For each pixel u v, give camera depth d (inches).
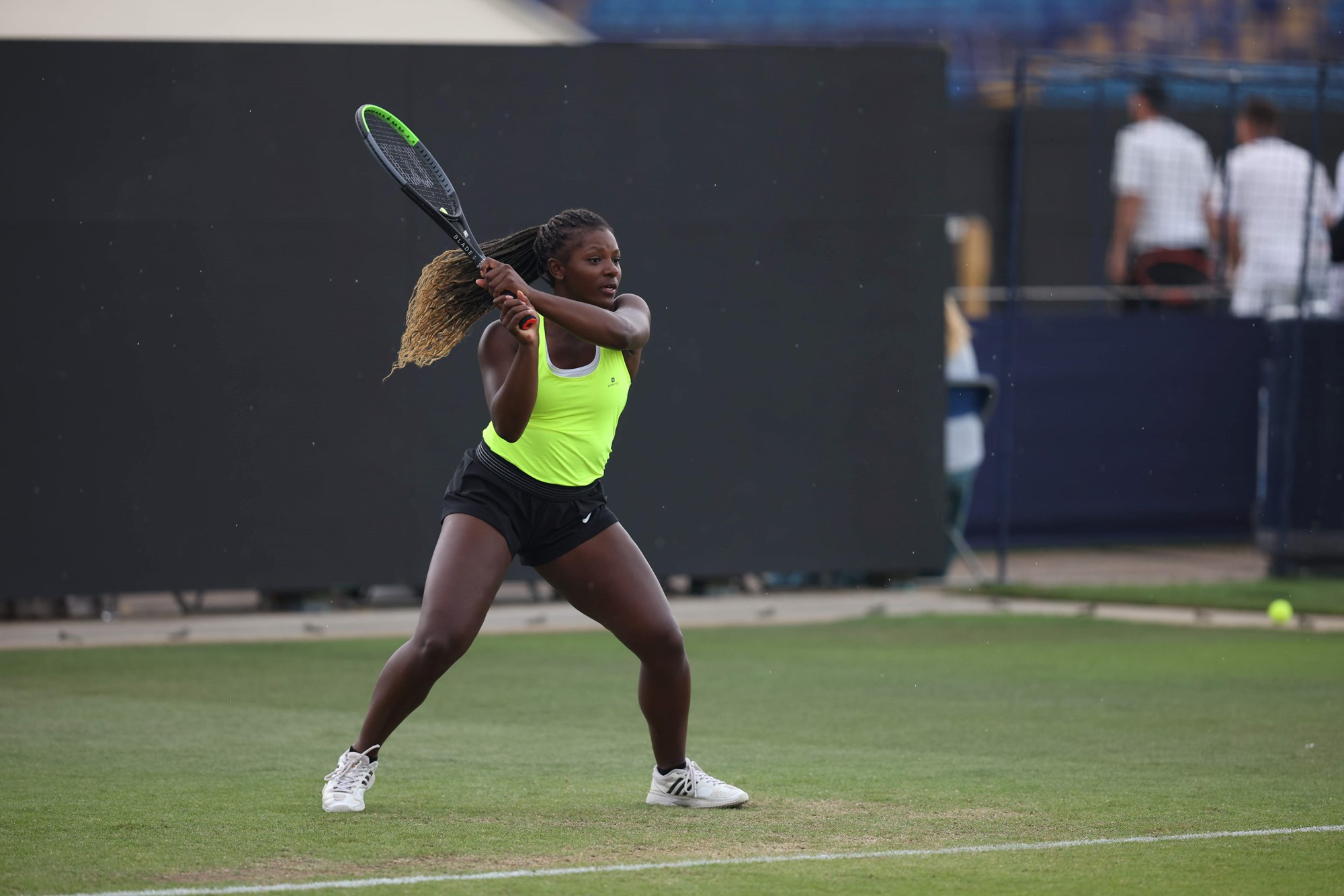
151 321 1510.8
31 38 1488.7
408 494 1552.7
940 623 1497.3
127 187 1501.0
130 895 561.9
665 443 1590.8
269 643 1379.2
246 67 1514.5
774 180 1603.1
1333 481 1747.0
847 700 1107.9
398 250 1539.1
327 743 919.7
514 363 642.8
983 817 708.7
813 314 1616.6
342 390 1539.1
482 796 755.4
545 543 692.7
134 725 983.6
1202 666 1261.1
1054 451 1967.3
